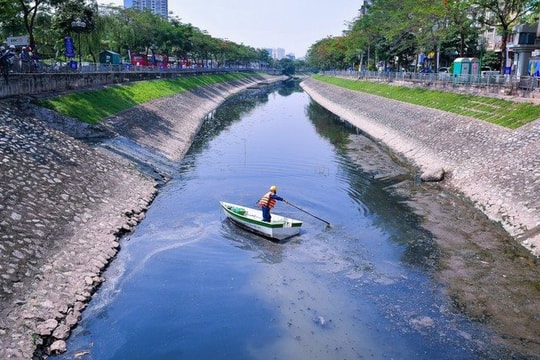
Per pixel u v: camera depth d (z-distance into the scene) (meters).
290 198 25.19
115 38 68.62
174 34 80.12
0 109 22.97
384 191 26.78
